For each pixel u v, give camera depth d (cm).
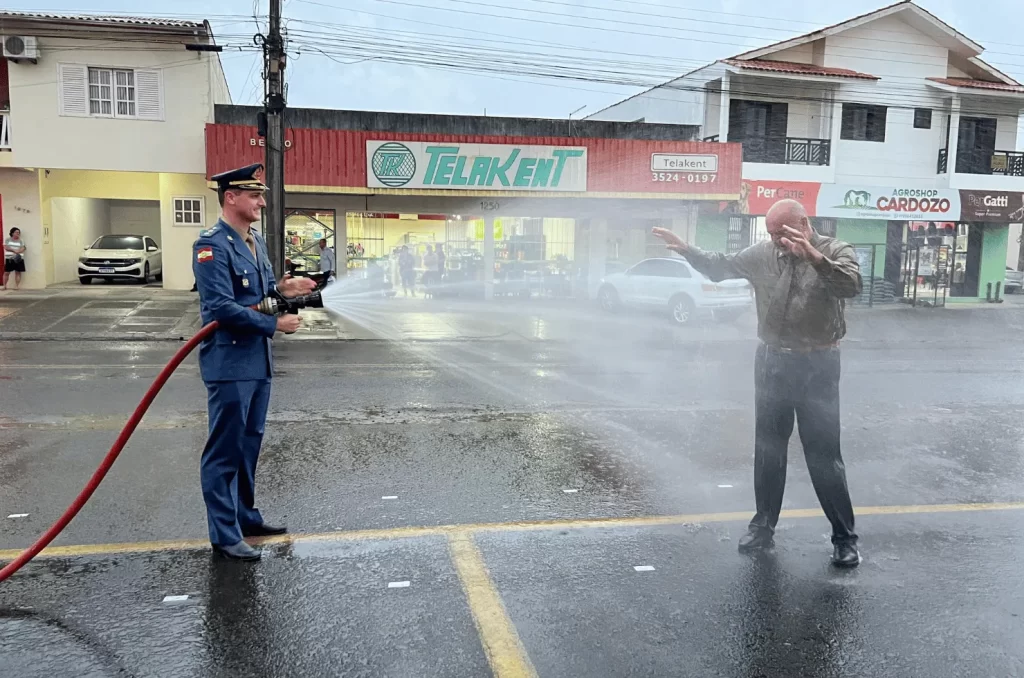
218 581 357
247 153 1759
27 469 532
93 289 1975
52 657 291
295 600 340
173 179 1973
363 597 344
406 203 2055
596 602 342
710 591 355
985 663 297
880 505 482
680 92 2388
